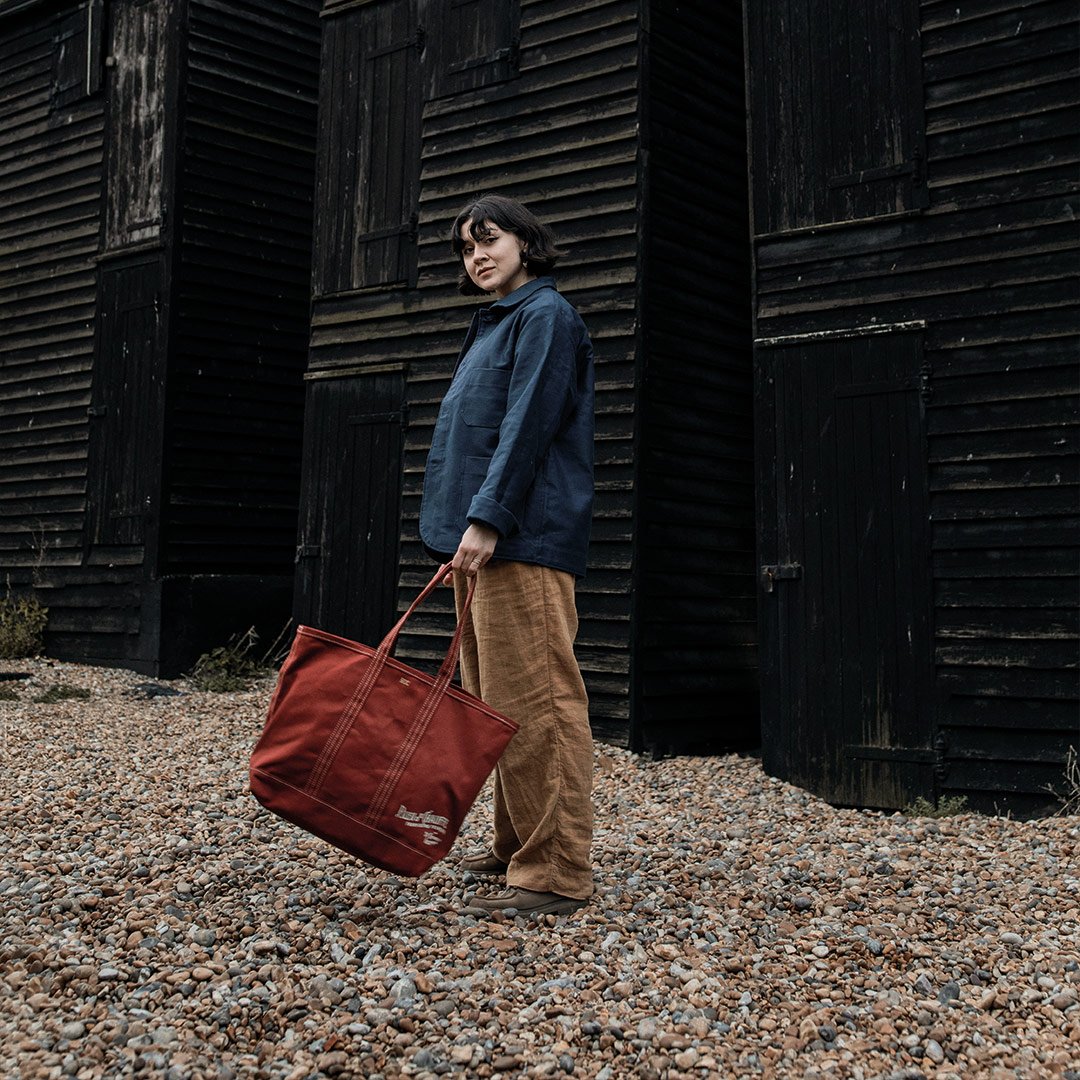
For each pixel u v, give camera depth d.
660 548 5.65
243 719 6.13
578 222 5.92
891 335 4.87
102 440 8.41
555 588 2.76
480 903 2.74
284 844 3.42
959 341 4.71
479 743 2.55
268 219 8.65
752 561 6.30
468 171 6.55
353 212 7.25
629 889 3.03
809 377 5.10
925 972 2.54
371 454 7.02
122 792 4.12
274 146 8.73
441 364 6.70
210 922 2.68
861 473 4.91
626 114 5.80
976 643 4.56
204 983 2.33
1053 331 4.50
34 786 4.19
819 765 4.90
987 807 4.48
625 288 5.67
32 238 9.20
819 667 4.95
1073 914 2.97
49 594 8.70
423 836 2.51
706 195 6.16
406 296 6.90
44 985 2.29
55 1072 1.94
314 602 7.23
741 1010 2.30
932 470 4.73
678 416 5.82
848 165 5.09
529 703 2.73
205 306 8.23
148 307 8.16
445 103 6.71
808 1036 2.19
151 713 6.30
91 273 8.69
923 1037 2.23
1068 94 4.55
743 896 3.03
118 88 8.64
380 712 2.52
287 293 8.75
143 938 2.56
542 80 6.20
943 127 4.84
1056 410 4.46
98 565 8.30
